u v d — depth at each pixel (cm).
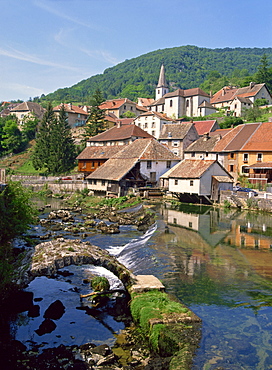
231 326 1296
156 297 1507
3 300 1562
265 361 1081
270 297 1576
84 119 11512
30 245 2533
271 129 5681
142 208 4250
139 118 9356
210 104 10969
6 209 1762
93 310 1549
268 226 3195
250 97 10644
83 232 3153
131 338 1292
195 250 2370
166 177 5325
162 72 14100
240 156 5581
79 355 1193
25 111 11819
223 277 1842
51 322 1438
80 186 6284
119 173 5303
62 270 2108
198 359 1085
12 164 9412
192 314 1358
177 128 7350
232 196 4400
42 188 7112
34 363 1153
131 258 2217
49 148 8644
